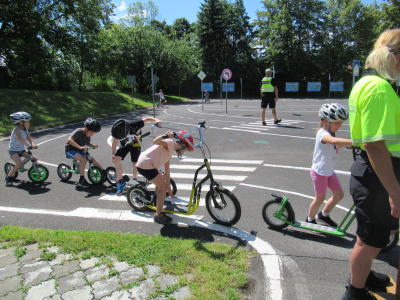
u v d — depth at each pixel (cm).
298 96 4341
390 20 4034
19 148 613
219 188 395
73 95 2197
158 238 355
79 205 499
